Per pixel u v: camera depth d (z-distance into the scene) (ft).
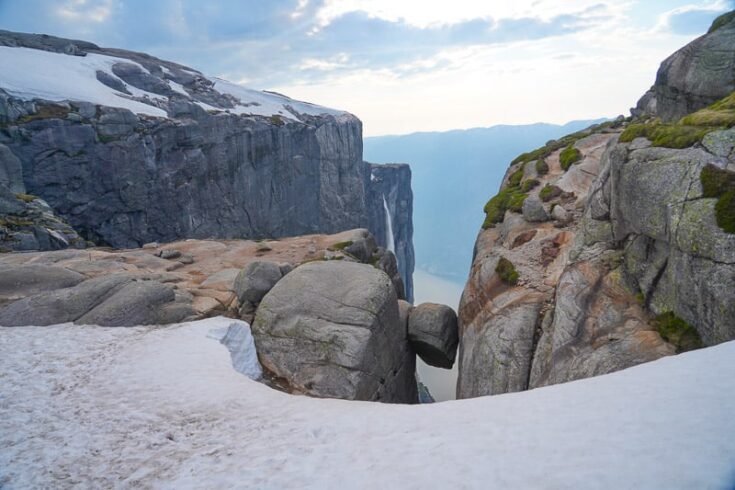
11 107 190.90
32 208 139.44
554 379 50.21
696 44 70.90
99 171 214.28
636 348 43.91
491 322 66.74
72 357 57.06
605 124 148.25
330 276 73.46
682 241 42.57
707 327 39.75
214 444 38.40
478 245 102.47
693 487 22.00
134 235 236.43
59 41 301.22
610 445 27.12
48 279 78.02
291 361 63.10
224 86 404.57
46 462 36.68
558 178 105.50
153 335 63.41
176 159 249.75
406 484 28.22
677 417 28.09
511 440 30.91
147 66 323.78
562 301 56.08
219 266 98.22
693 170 43.60
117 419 43.34
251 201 309.83
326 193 398.42
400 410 41.65
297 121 352.28
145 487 32.99
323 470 31.91
